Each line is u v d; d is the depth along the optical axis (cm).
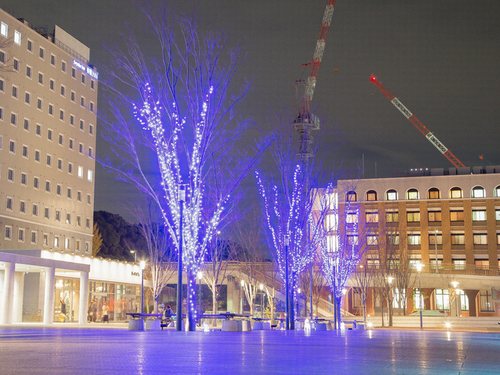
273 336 2142
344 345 1498
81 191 7338
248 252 6212
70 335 2027
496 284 7706
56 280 5616
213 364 844
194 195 2550
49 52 6788
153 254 5716
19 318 5069
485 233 8681
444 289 8288
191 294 2581
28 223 6278
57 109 6894
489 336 3061
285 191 3691
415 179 8981
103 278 6400
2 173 5925
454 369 828
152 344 1381
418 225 8881
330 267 4728
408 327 6575
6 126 6009
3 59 5991
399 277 7319
